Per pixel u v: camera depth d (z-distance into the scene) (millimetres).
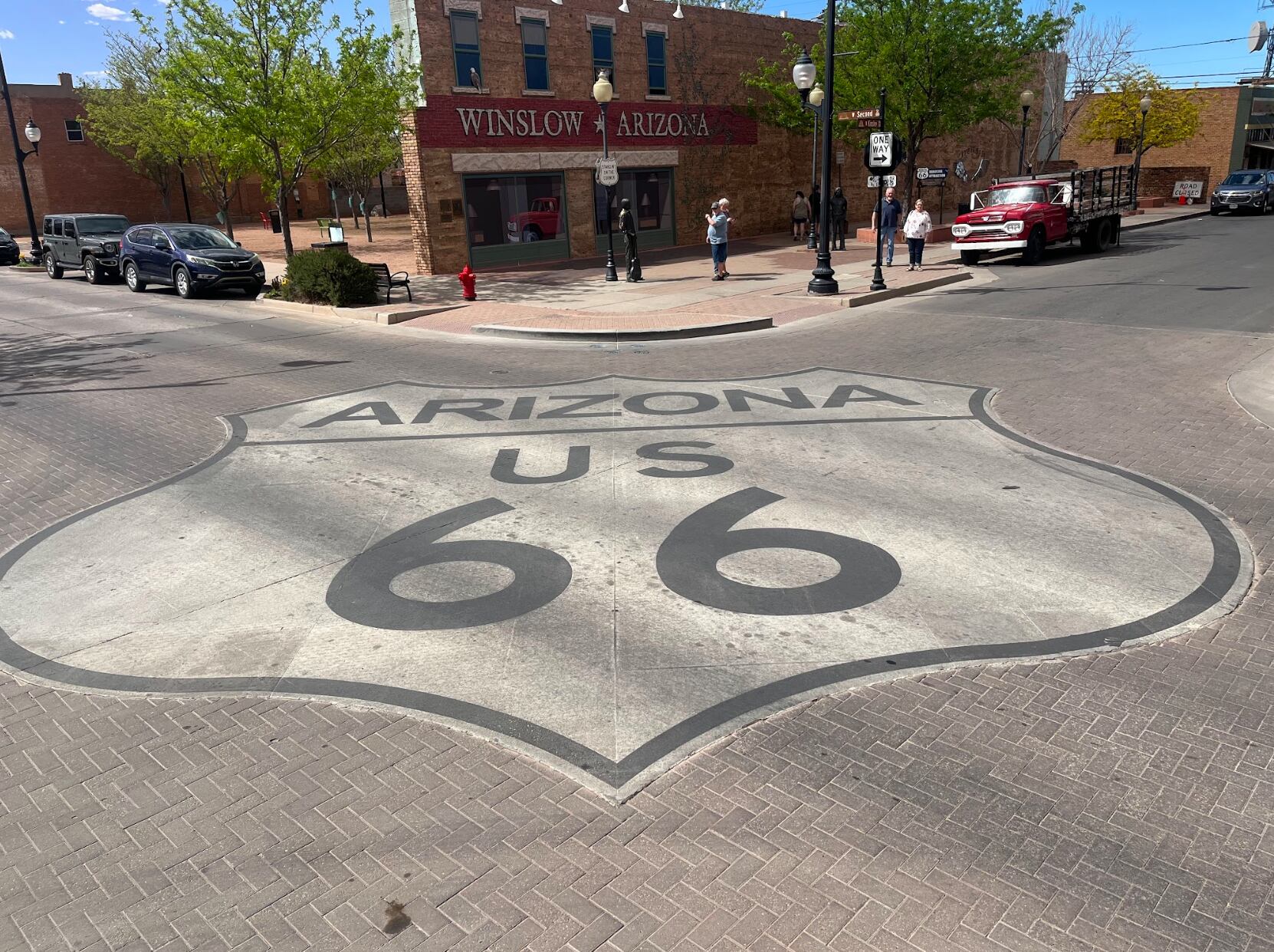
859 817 3701
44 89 45438
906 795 3826
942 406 9977
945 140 38812
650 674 4828
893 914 3197
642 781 3961
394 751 4242
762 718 4406
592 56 26266
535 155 25500
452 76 23547
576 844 3594
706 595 5703
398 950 3107
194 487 8164
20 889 3473
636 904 3277
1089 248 24531
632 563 6211
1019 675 4707
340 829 3732
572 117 26094
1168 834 3564
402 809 3840
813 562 6137
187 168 48719
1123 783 3867
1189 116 43875
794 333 15062
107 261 25234
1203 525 6547
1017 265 22516
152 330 17344
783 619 5371
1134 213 36781
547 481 7949
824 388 11039
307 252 20078
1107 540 6352
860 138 34156
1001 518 6797
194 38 20297
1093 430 8930
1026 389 10578
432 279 23406
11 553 6848
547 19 24984
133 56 38656
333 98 20453
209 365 13797
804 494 7438
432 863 3521
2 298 22859
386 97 21109
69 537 7113
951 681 4676
